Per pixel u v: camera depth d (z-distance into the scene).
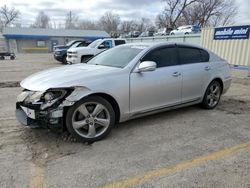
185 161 3.21
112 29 73.69
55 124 3.46
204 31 13.12
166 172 2.95
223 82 5.68
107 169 3.00
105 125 3.83
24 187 2.63
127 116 4.08
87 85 3.56
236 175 2.89
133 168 3.03
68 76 3.69
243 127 4.48
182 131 4.24
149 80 4.21
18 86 8.28
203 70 5.17
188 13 41.00
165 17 41.22
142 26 61.81
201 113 5.29
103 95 3.79
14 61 20.88
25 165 3.06
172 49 4.75
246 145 3.71
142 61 4.23
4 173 2.88
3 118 4.78
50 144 3.64
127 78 3.96
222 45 11.98
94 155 3.34
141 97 4.16
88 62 4.90
